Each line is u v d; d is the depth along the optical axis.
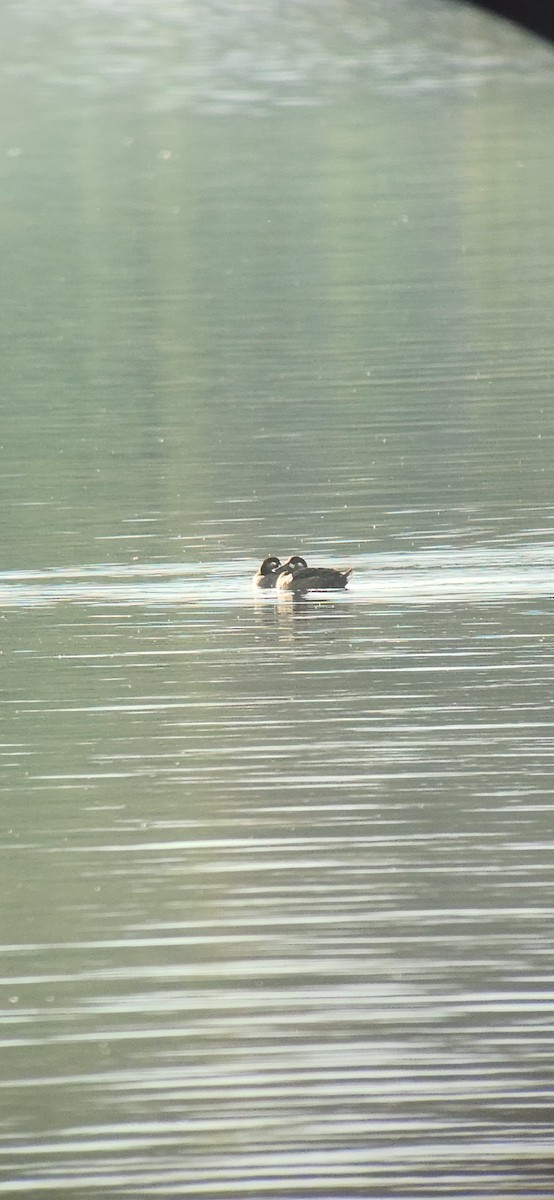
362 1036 11.71
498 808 14.80
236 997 12.16
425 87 68.00
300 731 16.56
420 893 13.37
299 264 45.31
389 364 34.78
